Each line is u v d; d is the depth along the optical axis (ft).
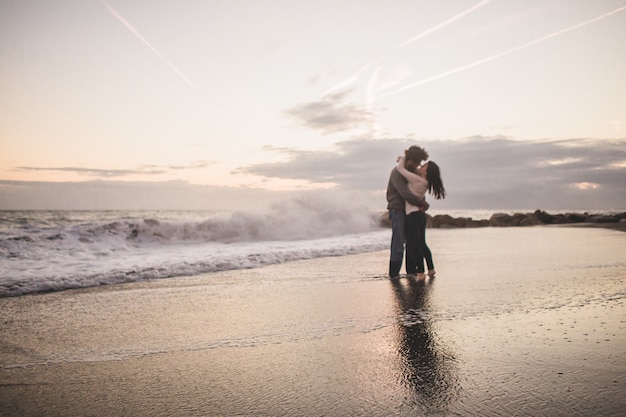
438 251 26.00
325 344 8.18
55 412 5.39
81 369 7.00
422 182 17.20
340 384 6.14
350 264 21.71
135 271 17.47
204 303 12.22
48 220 86.74
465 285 14.38
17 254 21.80
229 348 8.04
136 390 6.08
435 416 5.00
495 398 5.45
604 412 4.97
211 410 5.36
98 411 5.41
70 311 11.27
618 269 17.07
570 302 11.15
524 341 7.91
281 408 5.36
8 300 12.75
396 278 16.90
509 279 15.21
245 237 34.47
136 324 9.90
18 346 8.28
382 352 7.59
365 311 10.95
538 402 5.28
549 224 66.13
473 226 67.31
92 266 18.81
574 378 6.05
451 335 8.51
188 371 6.82
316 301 12.38
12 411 5.43
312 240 34.53
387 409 5.24
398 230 17.56
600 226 55.21
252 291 14.12
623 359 6.84
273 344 8.24
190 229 32.19
